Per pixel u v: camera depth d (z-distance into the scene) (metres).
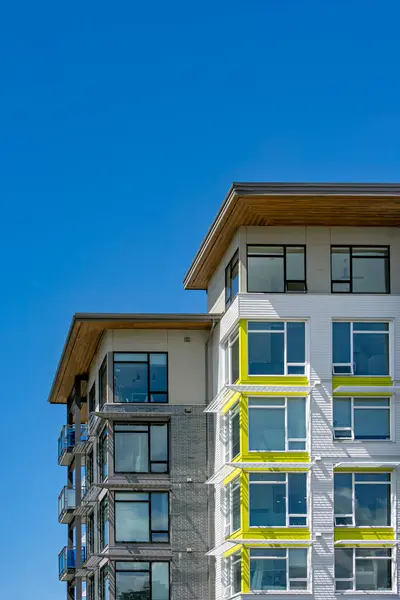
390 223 57.50
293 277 57.03
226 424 59.47
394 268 57.44
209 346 62.72
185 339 62.69
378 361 56.53
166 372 62.28
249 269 56.97
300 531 55.06
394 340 56.53
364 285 57.25
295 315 56.38
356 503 55.69
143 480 61.25
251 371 56.06
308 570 54.84
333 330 56.66
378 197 54.56
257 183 54.25
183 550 60.81
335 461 55.62
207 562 60.78
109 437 61.62
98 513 65.56
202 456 61.66
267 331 56.41
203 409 62.03
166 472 61.50
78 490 71.81
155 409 61.81
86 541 70.44
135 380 62.06
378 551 55.44
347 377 56.28
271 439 55.69
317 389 55.97
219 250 61.06
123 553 60.59
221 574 59.00
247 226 57.34
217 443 60.69
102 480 63.88
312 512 55.19
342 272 57.28
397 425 56.12
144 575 60.66
